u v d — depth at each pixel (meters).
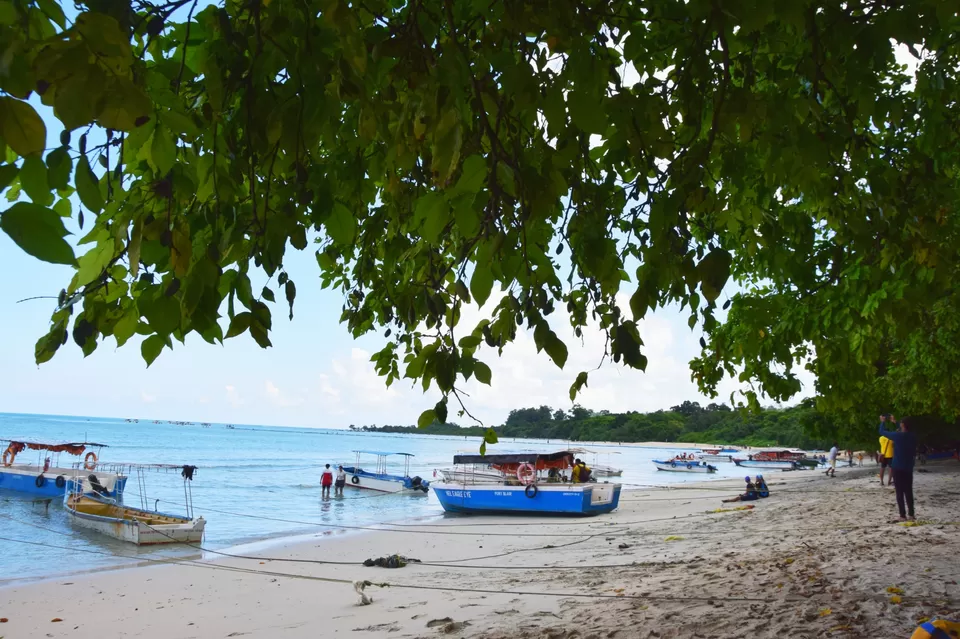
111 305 2.44
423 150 2.90
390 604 9.70
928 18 2.84
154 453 76.94
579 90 2.17
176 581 13.48
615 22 3.07
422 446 174.88
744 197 4.70
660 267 2.62
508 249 2.46
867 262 4.97
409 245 4.52
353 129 3.31
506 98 2.29
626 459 101.12
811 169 3.39
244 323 2.28
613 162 3.14
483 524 22.94
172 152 2.05
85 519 22.02
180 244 1.97
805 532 12.59
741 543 12.27
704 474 63.12
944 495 18.33
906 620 5.24
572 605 7.67
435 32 2.50
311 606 10.40
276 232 2.39
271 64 2.26
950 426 36.72
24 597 12.14
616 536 17.25
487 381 2.64
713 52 2.82
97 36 1.50
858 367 6.35
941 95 4.21
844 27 2.99
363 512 29.86
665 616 6.17
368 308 6.34
